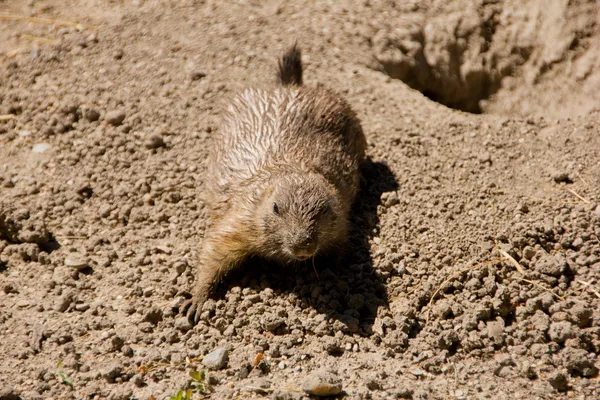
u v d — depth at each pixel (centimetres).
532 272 1001
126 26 1571
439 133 1335
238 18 1606
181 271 1025
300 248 909
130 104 1348
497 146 1303
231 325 937
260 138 1100
